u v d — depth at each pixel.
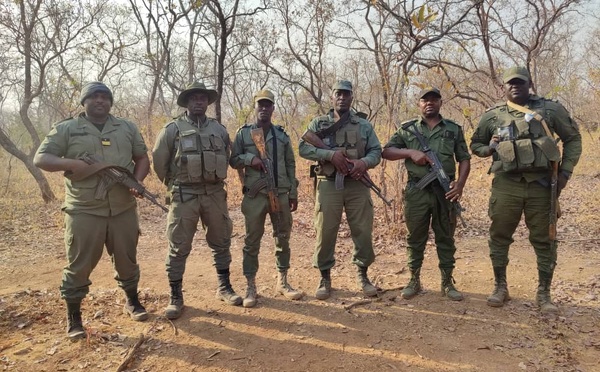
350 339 3.44
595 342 3.30
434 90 3.96
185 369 3.08
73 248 3.37
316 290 4.41
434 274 4.80
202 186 3.84
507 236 4.01
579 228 6.49
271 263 5.27
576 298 4.07
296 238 6.39
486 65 13.19
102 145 3.42
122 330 3.61
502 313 3.82
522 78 3.72
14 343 3.41
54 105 16.14
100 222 3.40
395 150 4.13
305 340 3.44
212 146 3.82
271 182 4.04
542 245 3.88
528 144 3.66
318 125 4.14
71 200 3.38
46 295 4.40
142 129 11.54
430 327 3.61
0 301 4.21
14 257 5.67
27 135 17.69
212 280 4.74
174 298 3.86
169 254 3.86
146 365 3.13
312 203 8.50
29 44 11.02
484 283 4.50
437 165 3.95
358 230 4.17
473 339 3.41
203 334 3.54
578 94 17.00
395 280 4.65
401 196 6.26
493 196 3.96
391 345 3.35
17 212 8.30
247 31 13.75
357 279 4.55
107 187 3.40
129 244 3.63
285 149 4.23
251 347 3.35
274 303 4.11
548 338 3.39
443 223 4.08
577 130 3.85
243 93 19.08
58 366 3.10
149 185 9.66
